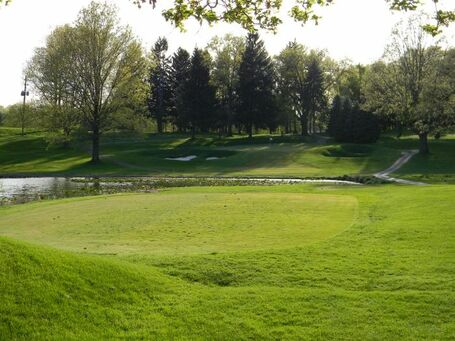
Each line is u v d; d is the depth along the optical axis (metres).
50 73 53.12
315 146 66.06
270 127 80.38
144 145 71.88
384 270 10.53
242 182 40.53
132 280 9.44
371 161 55.38
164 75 101.44
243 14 8.00
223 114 85.12
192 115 78.25
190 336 7.41
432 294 8.93
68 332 7.34
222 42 83.06
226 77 82.88
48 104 54.03
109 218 18.36
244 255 11.78
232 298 8.90
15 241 9.58
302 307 8.45
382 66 59.88
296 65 86.25
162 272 10.41
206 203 22.22
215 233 15.19
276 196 25.22
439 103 50.34
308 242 13.58
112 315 8.03
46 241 14.27
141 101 55.72
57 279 8.62
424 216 16.48
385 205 20.36
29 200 29.69
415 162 54.09
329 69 90.00
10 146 67.62
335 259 11.48
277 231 15.36
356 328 7.65
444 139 72.69
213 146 71.19
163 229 15.98
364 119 72.06
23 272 8.49
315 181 40.81
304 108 87.69
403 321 7.87
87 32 51.97
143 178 44.62
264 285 9.83
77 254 10.20
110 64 53.34
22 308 7.68
